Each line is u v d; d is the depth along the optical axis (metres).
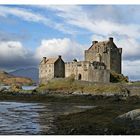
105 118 35.62
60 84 97.81
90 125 31.72
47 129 31.36
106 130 28.66
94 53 116.25
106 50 115.19
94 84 92.69
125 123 31.16
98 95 79.81
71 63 113.81
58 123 35.81
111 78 107.50
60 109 55.75
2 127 32.88
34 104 69.00
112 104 65.19
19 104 68.75
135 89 86.62
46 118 41.00
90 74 106.94
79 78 110.44
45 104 69.25
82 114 39.91
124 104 64.25
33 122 36.97
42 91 95.69
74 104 69.00
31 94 87.75
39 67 120.94
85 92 90.88
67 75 115.06
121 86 89.19
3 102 74.75
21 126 33.62
